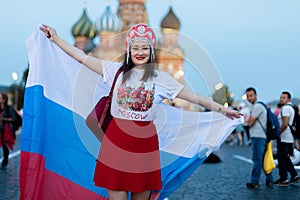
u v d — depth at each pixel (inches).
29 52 174.7
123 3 2087.8
